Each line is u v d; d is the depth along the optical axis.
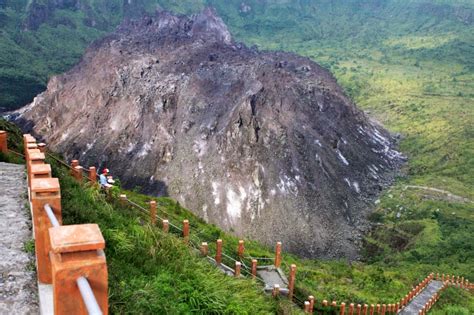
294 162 122.69
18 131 42.59
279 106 137.88
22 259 12.09
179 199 118.00
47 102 187.88
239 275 23.98
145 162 132.88
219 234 38.00
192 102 142.12
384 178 140.38
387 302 39.91
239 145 124.19
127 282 13.12
